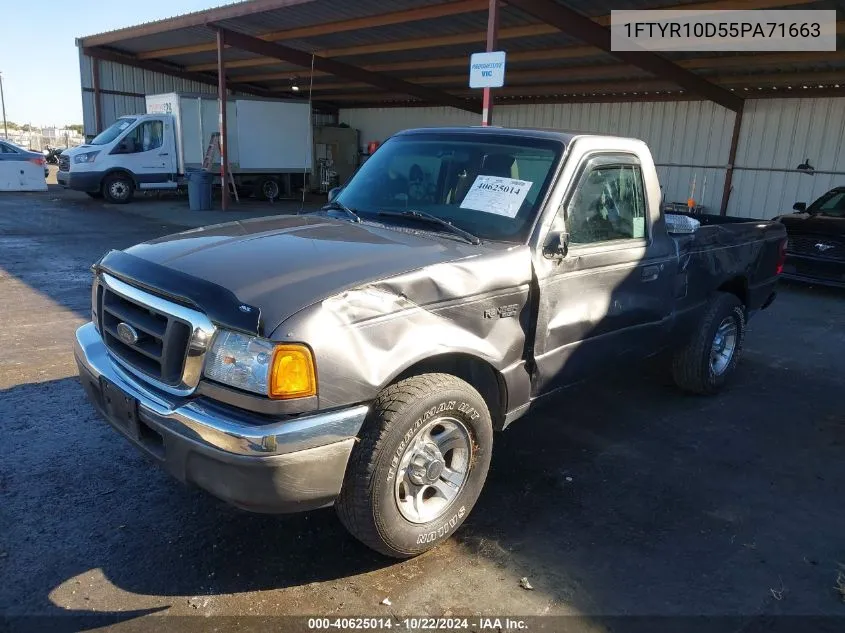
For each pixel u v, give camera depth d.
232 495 2.62
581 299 3.79
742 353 6.87
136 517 3.44
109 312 3.24
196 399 2.76
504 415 3.52
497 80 9.22
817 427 5.00
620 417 5.04
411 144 4.38
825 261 9.68
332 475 2.73
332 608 2.84
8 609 2.74
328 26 16.16
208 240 3.35
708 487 4.02
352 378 2.71
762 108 17.05
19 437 4.24
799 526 3.63
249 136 21.48
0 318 6.98
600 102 20.58
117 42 22.81
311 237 3.40
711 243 4.99
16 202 18.69
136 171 19.58
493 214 3.69
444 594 2.96
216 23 17.14
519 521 3.57
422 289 2.98
